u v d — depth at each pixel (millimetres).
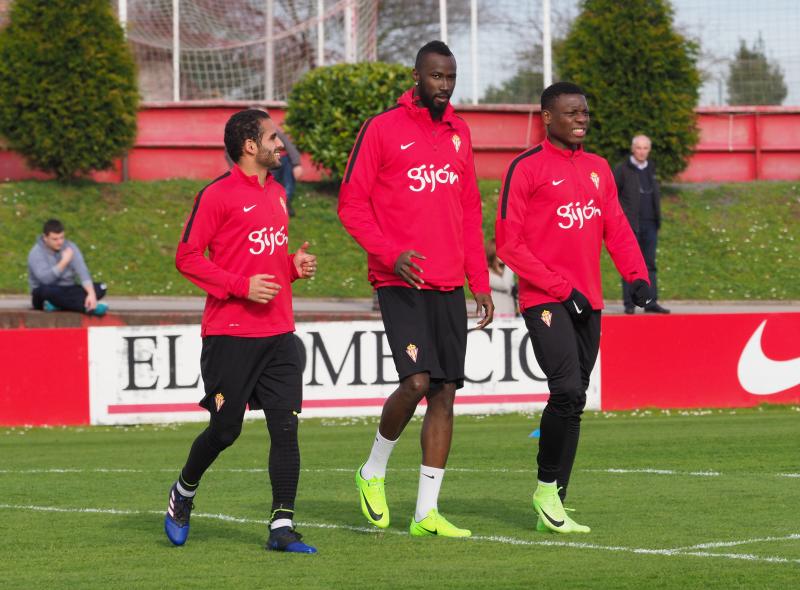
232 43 108500
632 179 61781
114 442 43125
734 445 37719
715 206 86375
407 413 22812
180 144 89938
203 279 21469
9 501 28281
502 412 50219
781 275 77812
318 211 81625
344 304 69562
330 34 114125
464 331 23203
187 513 22125
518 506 26500
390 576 18922
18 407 48875
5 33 80312
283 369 21766
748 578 18422
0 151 86500
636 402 50594
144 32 105875
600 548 21188
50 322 57812
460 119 23297
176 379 49406
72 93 80500
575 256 23469
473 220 23703
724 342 51219
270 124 21891
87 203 80438
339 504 27156
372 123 22891
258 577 19000
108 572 19641
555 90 23625
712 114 96938
